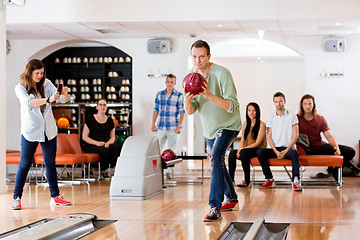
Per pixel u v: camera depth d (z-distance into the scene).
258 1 8.78
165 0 8.98
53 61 13.38
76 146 9.13
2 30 7.48
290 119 7.86
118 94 13.16
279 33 10.16
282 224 4.60
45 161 5.92
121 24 9.32
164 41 10.65
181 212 5.36
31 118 5.64
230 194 5.40
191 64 11.25
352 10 8.56
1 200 6.53
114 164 9.47
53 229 4.11
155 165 7.00
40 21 9.16
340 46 10.24
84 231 4.38
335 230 4.32
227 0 8.87
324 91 10.44
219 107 4.75
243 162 8.04
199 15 8.93
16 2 7.46
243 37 10.59
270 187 7.88
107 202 6.23
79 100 13.38
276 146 7.91
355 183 8.55
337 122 10.41
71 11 9.11
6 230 4.42
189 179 9.31
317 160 7.92
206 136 4.94
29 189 7.78
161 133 9.69
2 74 7.48
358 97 10.33
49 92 5.89
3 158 7.44
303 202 6.14
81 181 9.00
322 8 8.64
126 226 4.53
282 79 17.77
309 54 10.48
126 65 13.24
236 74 18.02
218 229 4.37
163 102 9.66
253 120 8.22
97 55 13.31
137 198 6.45
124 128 10.90
